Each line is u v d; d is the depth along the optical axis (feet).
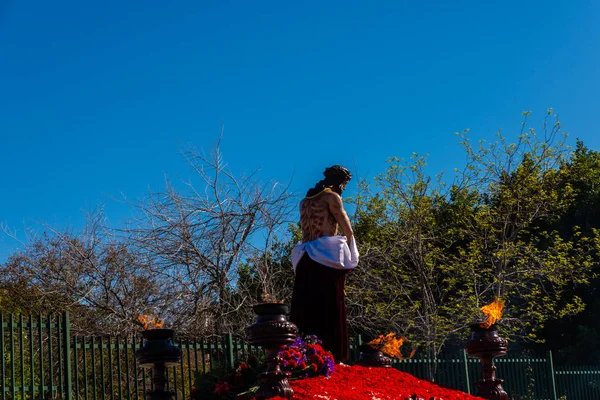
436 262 74.59
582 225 92.17
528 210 73.51
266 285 59.16
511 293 72.64
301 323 27.17
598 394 59.47
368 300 65.51
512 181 73.67
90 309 60.70
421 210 68.54
